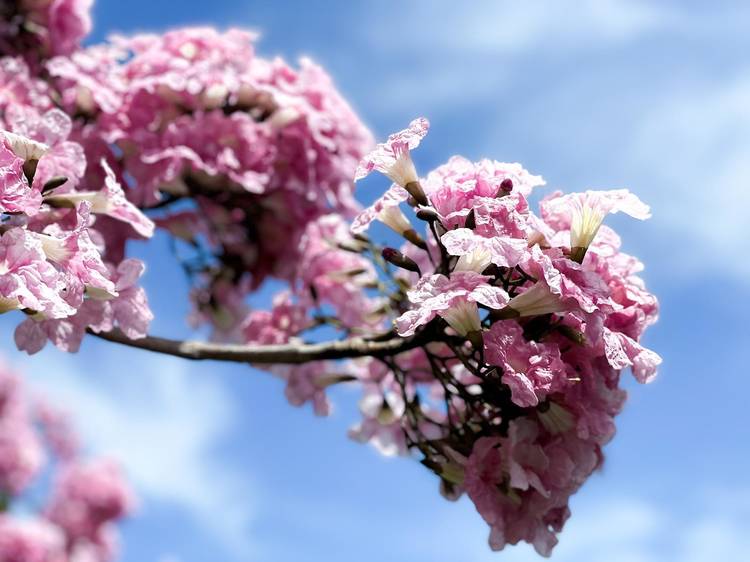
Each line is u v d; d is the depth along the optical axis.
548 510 1.00
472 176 0.96
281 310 1.36
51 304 0.88
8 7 1.45
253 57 1.45
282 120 1.41
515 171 0.98
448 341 0.99
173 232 1.46
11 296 0.86
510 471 0.97
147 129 1.36
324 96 1.44
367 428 1.29
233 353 1.12
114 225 1.31
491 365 0.93
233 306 1.52
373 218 0.99
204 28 1.45
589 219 0.94
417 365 1.26
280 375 1.35
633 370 0.93
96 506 2.81
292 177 1.41
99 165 1.33
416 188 0.97
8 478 2.68
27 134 1.01
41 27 1.46
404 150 0.97
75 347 1.00
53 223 1.03
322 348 1.08
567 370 0.96
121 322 1.01
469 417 1.04
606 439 0.99
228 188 1.41
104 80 1.38
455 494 1.08
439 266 0.97
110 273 1.02
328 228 1.47
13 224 0.93
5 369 2.80
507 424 1.01
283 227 1.47
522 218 0.93
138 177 1.34
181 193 1.41
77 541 2.79
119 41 1.47
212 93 1.38
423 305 0.90
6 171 0.91
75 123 1.34
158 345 1.12
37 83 1.34
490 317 0.95
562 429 0.99
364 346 1.06
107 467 2.87
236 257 1.50
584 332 0.93
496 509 0.99
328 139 1.42
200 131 1.35
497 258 0.90
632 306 0.96
